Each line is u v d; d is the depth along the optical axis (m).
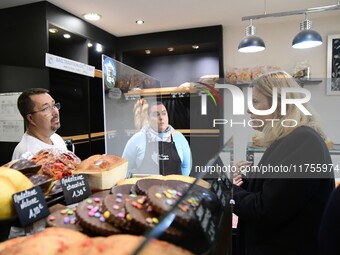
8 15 2.72
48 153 0.84
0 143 2.71
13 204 0.54
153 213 0.50
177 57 4.00
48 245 0.40
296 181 0.90
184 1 2.64
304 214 0.92
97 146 3.59
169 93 3.23
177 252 0.32
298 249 0.93
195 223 0.39
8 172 0.59
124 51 3.79
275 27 3.47
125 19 3.12
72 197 0.68
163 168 1.50
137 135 1.55
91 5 2.71
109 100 1.41
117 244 0.37
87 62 3.18
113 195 0.60
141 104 1.65
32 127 1.62
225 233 0.54
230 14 3.03
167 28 3.49
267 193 0.94
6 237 0.55
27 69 2.68
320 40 2.29
